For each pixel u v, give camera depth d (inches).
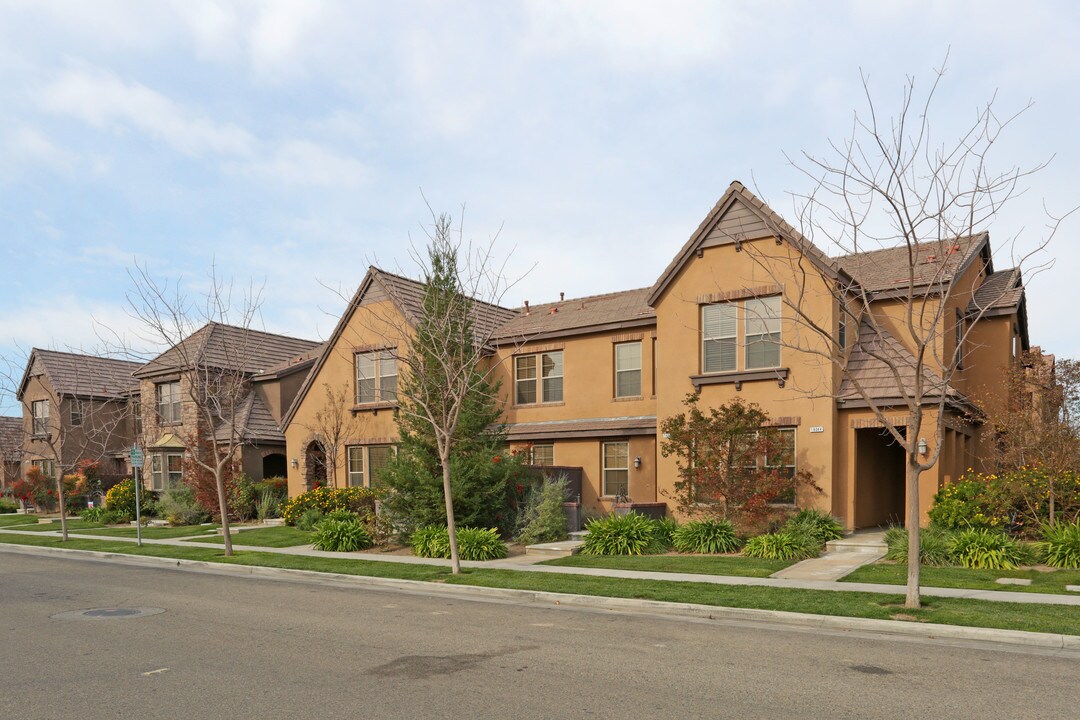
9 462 1625.2
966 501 650.2
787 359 730.2
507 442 845.8
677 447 727.7
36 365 1528.1
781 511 712.4
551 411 951.6
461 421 748.6
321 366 1095.0
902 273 772.0
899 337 768.9
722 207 776.3
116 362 1621.6
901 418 693.3
